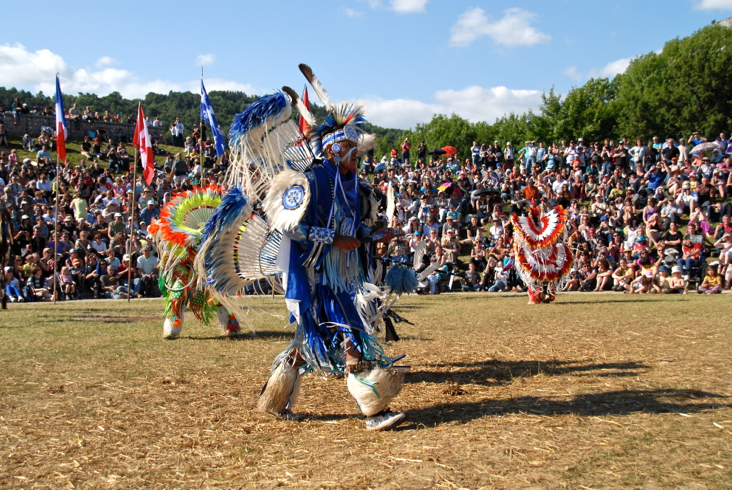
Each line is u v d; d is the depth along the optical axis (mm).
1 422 3211
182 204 5992
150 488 2318
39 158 21703
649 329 6242
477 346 5484
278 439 2904
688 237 15422
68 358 5129
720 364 4211
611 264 15430
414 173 22656
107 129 30281
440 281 15930
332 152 3285
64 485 2357
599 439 2625
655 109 44656
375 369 3037
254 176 3410
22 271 13797
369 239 3256
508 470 2301
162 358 5129
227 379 4266
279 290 3602
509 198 20500
